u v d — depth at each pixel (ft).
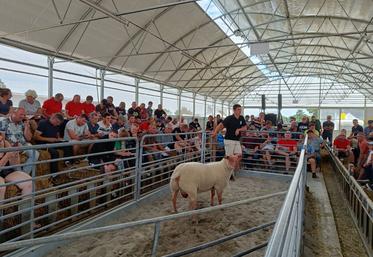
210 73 63.16
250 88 87.81
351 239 13.30
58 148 14.15
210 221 13.14
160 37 38.93
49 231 11.00
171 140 22.43
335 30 43.47
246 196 17.61
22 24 26.55
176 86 62.34
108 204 14.53
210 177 13.71
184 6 34.12
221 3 35.50
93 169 14.21
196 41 44.86
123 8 29.94
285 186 20.68
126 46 38.52
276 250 2.84
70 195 11.18
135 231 11.98
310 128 26.53
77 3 27.43
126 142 17.19
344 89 79.97
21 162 11.71
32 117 18.15
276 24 43.70
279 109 57.16
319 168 26.50
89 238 11.28
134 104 31.94
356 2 33.30
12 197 9.39
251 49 38.11
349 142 30.32
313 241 12.80
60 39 31.48
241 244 11.09
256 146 25.73
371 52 47.93
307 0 34.78
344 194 18.66
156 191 16.87
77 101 23.88
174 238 11.42
